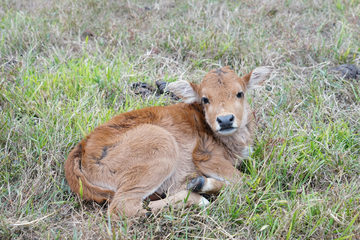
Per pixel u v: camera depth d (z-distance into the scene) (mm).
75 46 7902
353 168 5020
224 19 8750
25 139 5258
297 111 6340
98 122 5574
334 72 6945
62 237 3934
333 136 5375
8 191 4547
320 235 3891
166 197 4312
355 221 4035
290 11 9172
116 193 4227
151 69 7227
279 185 4691
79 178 4344
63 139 5309
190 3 9406
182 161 4613
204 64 7480
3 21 8367
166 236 3904
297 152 5172
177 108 4969
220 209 4246
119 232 3768
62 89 6316
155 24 8594
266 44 7809
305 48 7586
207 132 4910
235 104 4680
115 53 7777
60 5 9133
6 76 6430
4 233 3947
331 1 9586
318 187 4836
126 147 4348
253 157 5148
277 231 3889
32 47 7602
